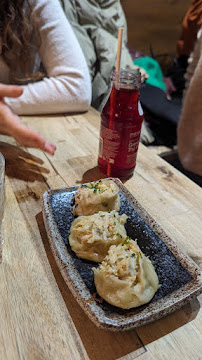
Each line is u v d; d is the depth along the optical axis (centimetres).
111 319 28
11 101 66
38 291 32
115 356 27
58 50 70
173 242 36
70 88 69
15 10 64
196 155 72
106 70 96
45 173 51
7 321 29
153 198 47
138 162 56
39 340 28
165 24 151
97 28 96
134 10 140
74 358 27
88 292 31
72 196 43
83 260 35
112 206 41
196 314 31
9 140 59
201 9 112
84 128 65
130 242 35
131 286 30
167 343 28
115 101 44
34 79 77
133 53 116
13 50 69
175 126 97
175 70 129
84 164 54
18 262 35
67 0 92
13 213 42
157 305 30
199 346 28
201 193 49
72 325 29
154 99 103
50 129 64
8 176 49
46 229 38
